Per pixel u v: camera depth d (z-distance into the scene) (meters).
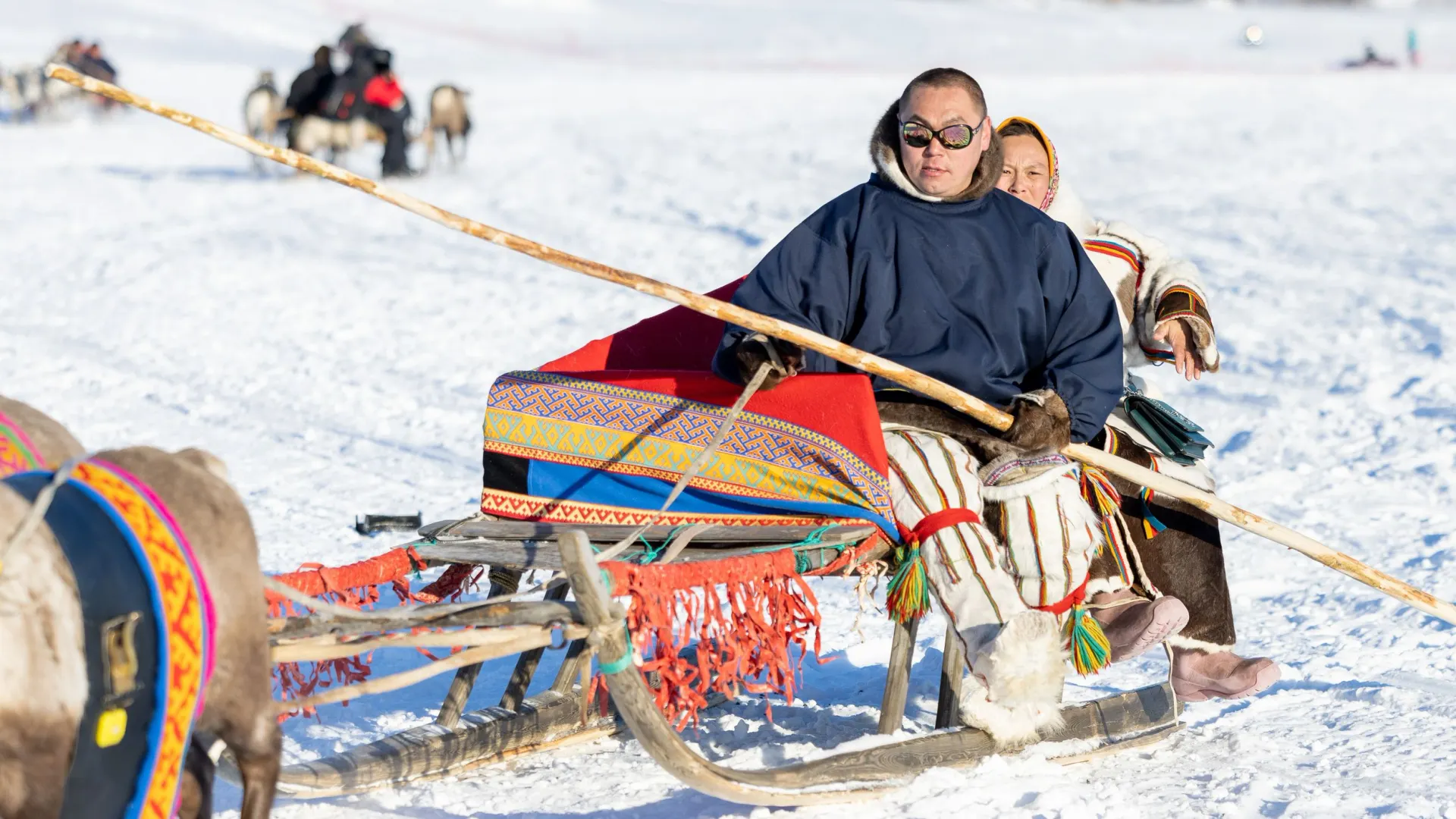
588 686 15.04
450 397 34.88
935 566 13.69
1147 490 15.44
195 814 10.55
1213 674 15.34
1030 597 13.86
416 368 37.69
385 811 13.20
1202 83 111.31
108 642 8.56
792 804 12.69
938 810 12.83
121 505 9.01
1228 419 31.25
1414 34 167.75
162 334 40.78
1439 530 24.16
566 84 127.81
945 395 13.88
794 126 86.38
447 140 77.19
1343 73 128.38
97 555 8.65
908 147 14.66
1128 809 12.91
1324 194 59.03
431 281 47.19
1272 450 29.23
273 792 10.09
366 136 74.31
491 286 46.59
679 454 14.40
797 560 13.41
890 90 112.94
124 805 8.81
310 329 41.53
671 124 89.75
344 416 33.09
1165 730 15.38
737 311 13.15
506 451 14.84
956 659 14.54
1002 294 14.62
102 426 31.61
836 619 20.39
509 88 124.00
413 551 13.59
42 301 44.88
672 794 13.67
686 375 14.76
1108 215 56.06
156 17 190.75
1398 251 48.44
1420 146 70.62
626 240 54.31
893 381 14.22
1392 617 19.92
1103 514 14.78
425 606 11.64
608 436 14.63
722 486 14.16
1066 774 14.04
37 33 174.12
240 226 57.91
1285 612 20.48
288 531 24.44
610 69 154.88
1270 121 82.69
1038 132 16.59
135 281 47.41
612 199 63.28
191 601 9.07
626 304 44.41
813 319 14.50
